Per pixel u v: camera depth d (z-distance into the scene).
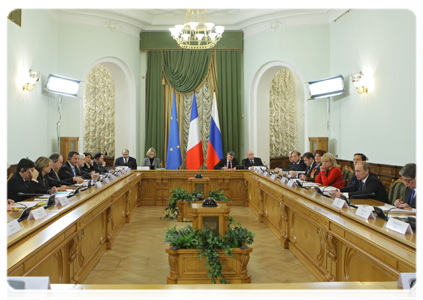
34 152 6.66
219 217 2.94
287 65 8.78
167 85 9.62
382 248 1.80
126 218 5.29
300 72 8.60
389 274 1.77
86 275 3.03
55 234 2.06
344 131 7.53
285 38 8.73
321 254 2.88
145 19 9.13
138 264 3.42
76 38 8.23
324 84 7.60
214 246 2.82
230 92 9.53
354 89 7.06
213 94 9.48
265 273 3.17
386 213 2.52
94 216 3.08
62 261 2.38
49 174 4.64
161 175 6.78
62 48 8.08
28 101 6.40
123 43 8.98
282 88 10.50
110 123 10.00
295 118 10.83
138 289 1.21
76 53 8.23
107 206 3.63
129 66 9.12
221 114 9.55
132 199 6.05
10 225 1.96
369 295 1.17
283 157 10.47
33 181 3.71
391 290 1.21
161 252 3.83
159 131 9.53
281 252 3.81
